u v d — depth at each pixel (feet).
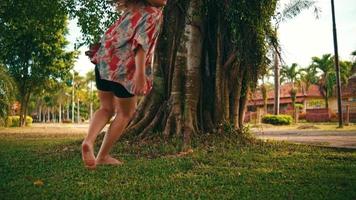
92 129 10.23
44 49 124.88
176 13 44.42
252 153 33.45
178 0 43.73
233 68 44.57
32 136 68.59
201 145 37.14
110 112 10.59
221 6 42.73
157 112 43.19
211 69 44.70
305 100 211.00
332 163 27.86
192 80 41.37
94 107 342.85
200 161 28.19
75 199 16.24
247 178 21.43
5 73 75.72
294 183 20.16
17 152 36.55
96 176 21.90
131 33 9.78
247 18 41.96
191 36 42.27
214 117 43.29
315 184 19.86
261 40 43.21
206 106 43.52
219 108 43.29
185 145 35.50
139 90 9.52
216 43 44.42
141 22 9.73
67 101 297.94
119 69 9.86
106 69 9.93
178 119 40.52
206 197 16.66
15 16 66.33
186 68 41.78
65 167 25.55
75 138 60.29
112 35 10.03
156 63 44.55
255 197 16.69
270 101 215.92
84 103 361.10
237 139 41.63
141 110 44.01
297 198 16.58
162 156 31.94
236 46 42.80
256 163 27.66
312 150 37.06
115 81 9.89
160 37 44.86
